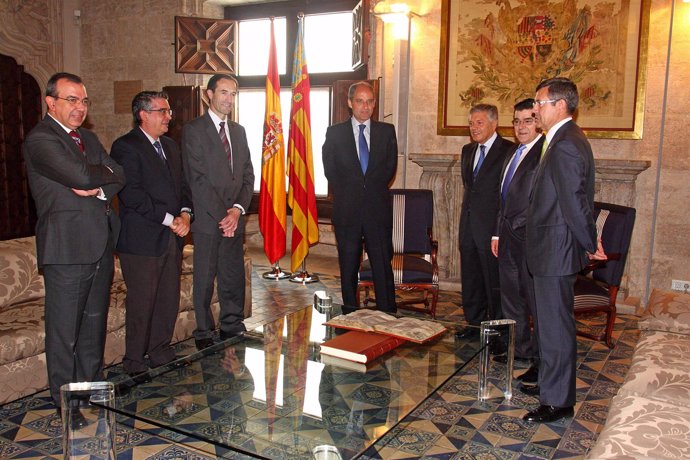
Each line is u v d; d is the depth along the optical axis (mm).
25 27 7449
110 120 7977
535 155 3326
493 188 3824
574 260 2766
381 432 2053
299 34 5438
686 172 4906
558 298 2822
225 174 3768
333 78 6965
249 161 4008
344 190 4094
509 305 3580
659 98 4945
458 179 5703
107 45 7855
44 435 2744
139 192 3146
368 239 4121
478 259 3967
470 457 2613
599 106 5156
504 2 5410
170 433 2826
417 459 2594
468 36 5598
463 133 5723
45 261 2730
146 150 3199
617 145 5145
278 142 5445
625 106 5059
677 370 2447
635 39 4961
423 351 2791
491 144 3869
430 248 4680
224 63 7137
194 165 3654
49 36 7695
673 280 5047
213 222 3699
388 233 4164
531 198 2857
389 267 4188
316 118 7141
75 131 2824
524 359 3668
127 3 7641
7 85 7469
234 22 7137
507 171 3529
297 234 5566
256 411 2195
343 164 4086
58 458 2551
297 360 2670
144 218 3193
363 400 2291
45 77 7707
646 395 2334
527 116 3316
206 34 7035
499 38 5473
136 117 3236
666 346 2723
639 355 2668
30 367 3104
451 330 3092
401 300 5172
